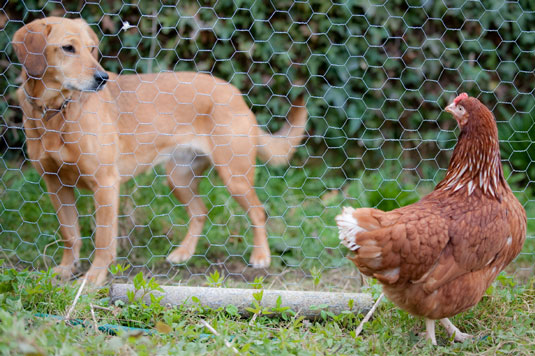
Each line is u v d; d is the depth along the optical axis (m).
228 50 6.64
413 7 6.62
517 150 6.64
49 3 6.18
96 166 4.68
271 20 6.61
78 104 4.52
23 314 3.28
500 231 3.36
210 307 3.84
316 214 6.09
